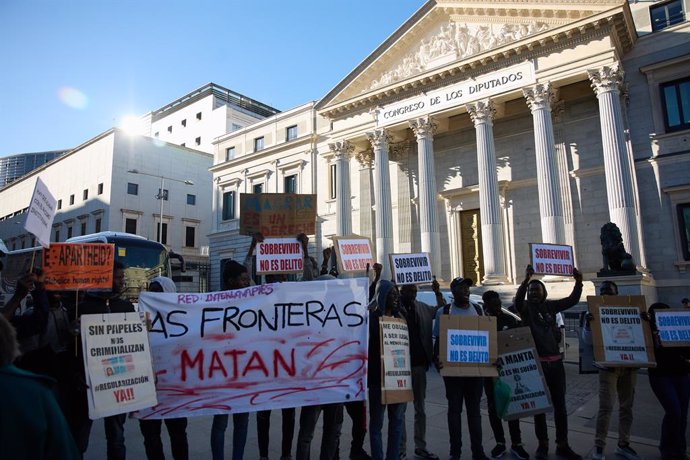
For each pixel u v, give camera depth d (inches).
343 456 260.2
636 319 250.7
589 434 292.5
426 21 1067.3
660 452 248.8
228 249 1568.7
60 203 2139.5
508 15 963.3
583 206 938.7
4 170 5142.7
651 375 248.5
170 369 212.4
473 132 1126.4
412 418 339.6
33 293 186.4
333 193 1338.6
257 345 220.8
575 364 556.4
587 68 853.8
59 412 95.0
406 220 1187.9
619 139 809.5
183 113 2874.0
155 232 1950.1
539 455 245.1
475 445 236.1
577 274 268.8
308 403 215.9
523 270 1011.3
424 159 1046.4
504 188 1047.6
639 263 768.9
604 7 841.5
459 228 1120.2
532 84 911.0
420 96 1069.1
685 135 839.7
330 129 1246.9
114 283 211.8
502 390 244.1
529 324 259.6
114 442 195.9
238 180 1584.6
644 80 891.4
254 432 309.7
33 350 186.9
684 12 880.3
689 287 802.8
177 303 219.8
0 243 463.8
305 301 229.1
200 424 331.0
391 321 228.4
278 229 311.9
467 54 1010.7
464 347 239.5
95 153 1958.7
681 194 829.8
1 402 87.0
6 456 84.7
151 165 1982.0
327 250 308.7
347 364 225.0
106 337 185.9
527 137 1042.1
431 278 296.4
